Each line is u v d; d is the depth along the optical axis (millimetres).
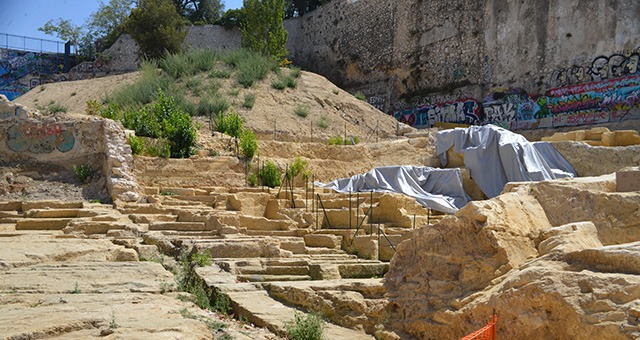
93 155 18344
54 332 5977
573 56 27891
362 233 14039
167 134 19391
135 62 46094
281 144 21672
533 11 30047
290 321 7770
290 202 16766
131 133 18672
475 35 33656
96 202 16625
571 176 17406
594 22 26953
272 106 28172
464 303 7301
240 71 30516
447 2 35875
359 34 43406
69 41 50156
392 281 8727
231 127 22328
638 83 24938
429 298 7902
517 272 6770
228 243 11977
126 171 17297
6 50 47719
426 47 37344
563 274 6188
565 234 7246
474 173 18547
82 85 33594
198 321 6789
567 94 27984
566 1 28297
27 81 47750
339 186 19688
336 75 45312
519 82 30625
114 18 52156
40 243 11750
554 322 6059
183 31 45000
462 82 34375
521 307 6352
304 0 51219
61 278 9055
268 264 11219
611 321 5449
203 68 30781
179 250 12016
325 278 10539
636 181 8625
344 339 7648
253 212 16594
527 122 29859
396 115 38969
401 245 8875
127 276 9469
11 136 18328
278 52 40000
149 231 13656
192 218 14711
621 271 5957
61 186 17562
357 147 22625
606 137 18031
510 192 8828
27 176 17859
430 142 22750
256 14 40406
